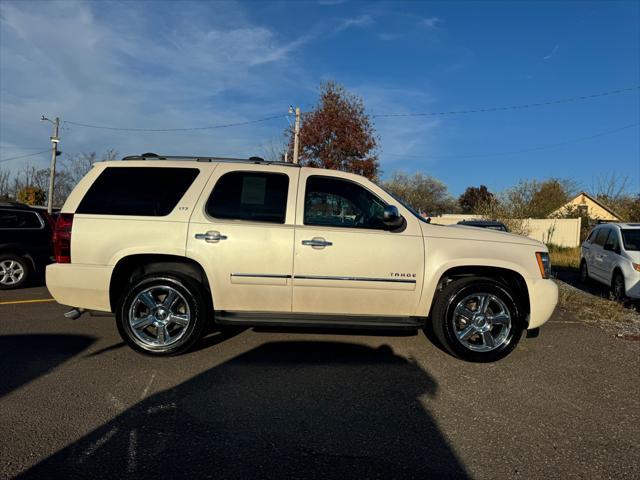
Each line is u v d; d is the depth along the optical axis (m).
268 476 2.64
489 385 4.09
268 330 5.66
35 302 7.34
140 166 4.79
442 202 56.91
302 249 4.51
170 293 4.55
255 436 3.09
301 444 3.00
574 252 21.06
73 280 4.56
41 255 9.05
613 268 9.09
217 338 5.30
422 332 5.70
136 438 3.03
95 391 3.76
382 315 4.66
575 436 3.19
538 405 3.69
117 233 4.55
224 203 4.65
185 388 3.86
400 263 4.57
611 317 6.99
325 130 24.34
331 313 4.63
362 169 24.62
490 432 3.23
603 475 2.73
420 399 3.75
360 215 4.74
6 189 41.31
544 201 32.00
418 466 2.78
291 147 25.80
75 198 4.70
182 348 4.56
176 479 2.59
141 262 4.82
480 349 4.64
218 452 2.88
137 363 4.42
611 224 10.17
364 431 3.20
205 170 4.77
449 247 4.64
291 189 4.70
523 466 2.81
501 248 4.73
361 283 4.54
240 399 3.67
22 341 5.09
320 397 3.74
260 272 4.52
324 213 4.70
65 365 4.34
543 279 4.78
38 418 3.28
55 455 2.80
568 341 5.60
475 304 4.71
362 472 2.70
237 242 4.52
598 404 3.73
